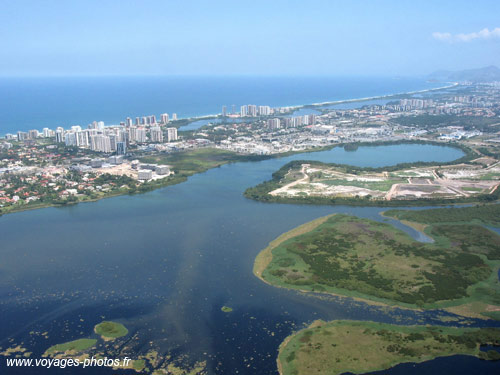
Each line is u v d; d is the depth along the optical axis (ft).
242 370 613.11
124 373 606.55
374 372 602.85
